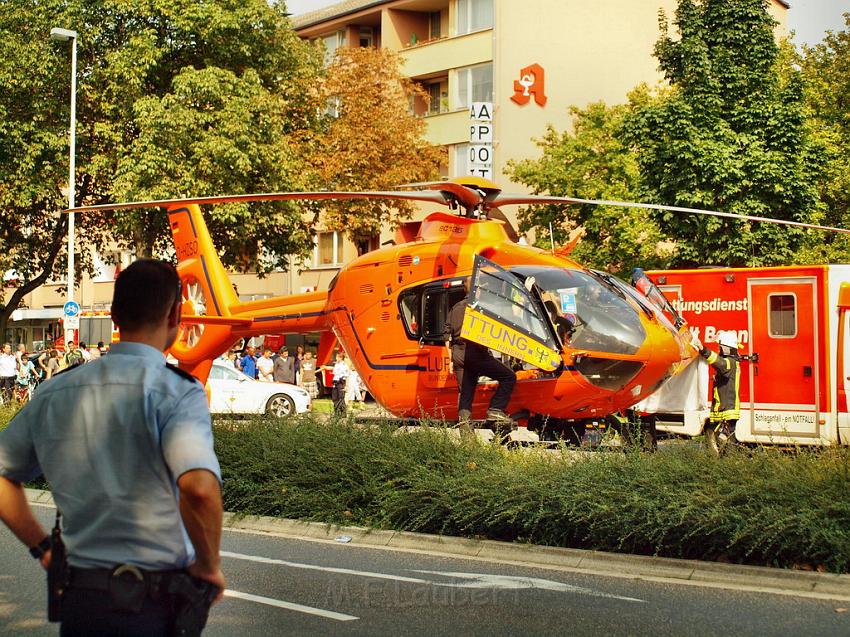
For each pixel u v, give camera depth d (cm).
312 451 1148
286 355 3002
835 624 665
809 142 2772
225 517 1141
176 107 3002
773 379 1788
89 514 317
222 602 744
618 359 1304
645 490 895
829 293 1744
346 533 1052
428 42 4334
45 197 3241
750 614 696
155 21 3169
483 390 1360
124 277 339
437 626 670
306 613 710
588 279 1345
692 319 1875
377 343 1473
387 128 3681
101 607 307
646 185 2862
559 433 1418
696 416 1734
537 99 4153
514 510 930
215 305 1811
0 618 701
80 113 3259
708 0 2830
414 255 1431
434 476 1029
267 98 3167
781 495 835
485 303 1262
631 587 794
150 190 3000
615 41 4312
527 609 716
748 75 2772
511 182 3719
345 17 4612
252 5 3222
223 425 1279
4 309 3641
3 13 3177
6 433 333
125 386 323
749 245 2762
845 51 3747
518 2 4134
